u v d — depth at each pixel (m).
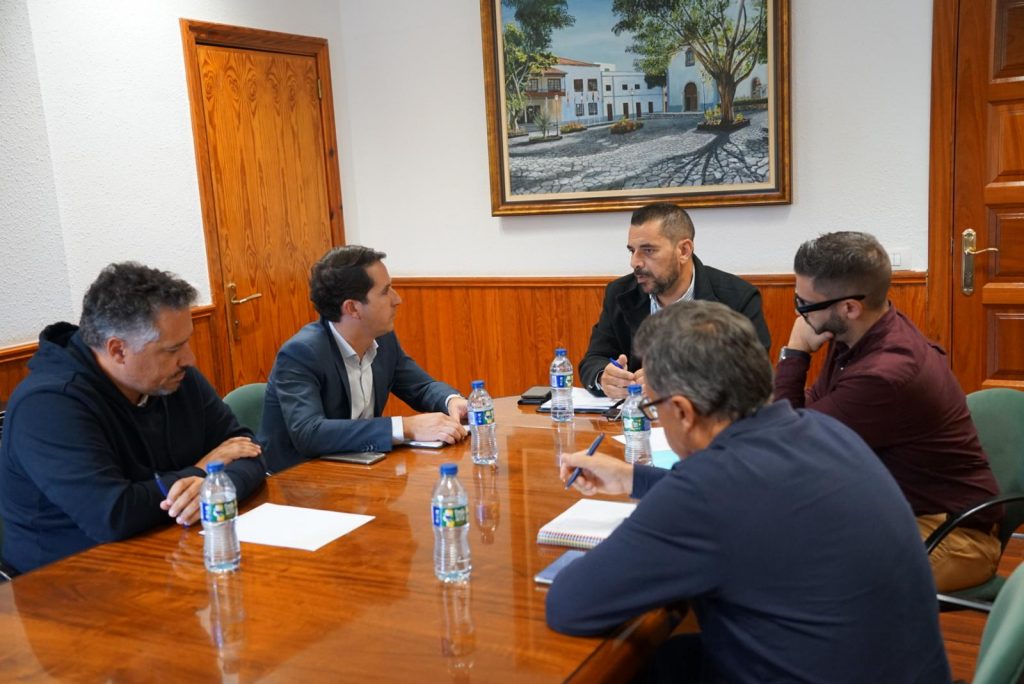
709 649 1.23
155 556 1.61
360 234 4.79
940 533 1.85
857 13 3.56
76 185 3.37
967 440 2.02
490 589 1.39
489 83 4.25
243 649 1.23
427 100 4.48
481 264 4.51
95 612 1.38
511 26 4.16
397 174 4.64
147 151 3.63
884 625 1.15
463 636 1.24
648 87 3.95
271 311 4.27
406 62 4.50
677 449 1.33
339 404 2.48
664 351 1.27
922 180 3.57
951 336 3.62
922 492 2.02
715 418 1.26
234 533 1.57
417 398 2.71
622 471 1.67
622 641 1.22
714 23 3.76
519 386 4.49
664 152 3.97
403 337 4.75
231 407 2.65
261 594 1.42
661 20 3.86
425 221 4.61
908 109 3.55
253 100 4.12
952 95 3.46
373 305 2.44
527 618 1.29
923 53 3.49
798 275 2.11
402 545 1.60
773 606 1.14
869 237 2.06
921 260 3.62
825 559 1.13
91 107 3.41
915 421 1.97
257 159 4.16
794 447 1.20
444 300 4.60
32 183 3.21
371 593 1.40
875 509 1.18
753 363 1.25
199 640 1.26
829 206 3.74
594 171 4.12
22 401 1.77
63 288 3.33
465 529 1.59
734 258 3.94
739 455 1.18
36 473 1.73
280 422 2.43
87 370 1.82
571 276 4.29
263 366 4.24
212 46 3.91
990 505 1.86
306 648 1.23
